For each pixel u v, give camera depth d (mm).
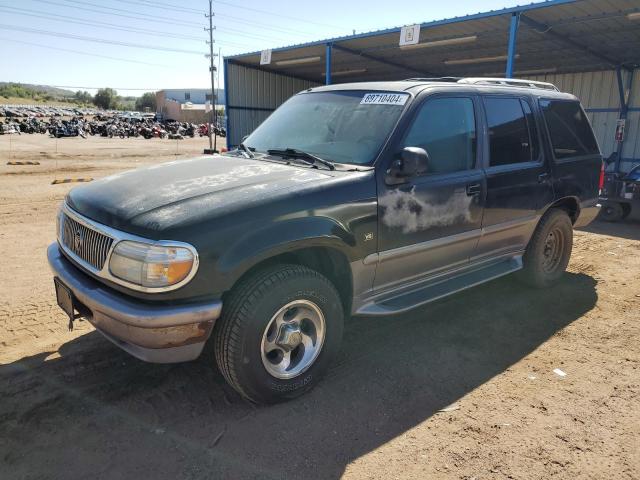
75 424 2852
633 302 4957
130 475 2469
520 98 4633
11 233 7312
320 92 4383
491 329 4270
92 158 22219
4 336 3904
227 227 2701
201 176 3318
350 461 2609
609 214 9664
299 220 2947
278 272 2928
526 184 4531
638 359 3773
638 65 14805
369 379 3424
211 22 48781
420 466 2578
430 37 12477
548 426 2930
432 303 4840
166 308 2592
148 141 39031
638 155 15234
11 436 2732
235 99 17859
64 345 3781
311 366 3164
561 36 11648
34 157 21719
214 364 3543
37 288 4973
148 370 3447
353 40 13195
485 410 3082
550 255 5227
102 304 2680
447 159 3867
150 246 2570
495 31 11555
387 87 3910
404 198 3494
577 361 3729
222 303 2754
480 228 4168
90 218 2975
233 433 2811
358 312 3451
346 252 3207
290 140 4020
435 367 3605
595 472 2551
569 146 5133
